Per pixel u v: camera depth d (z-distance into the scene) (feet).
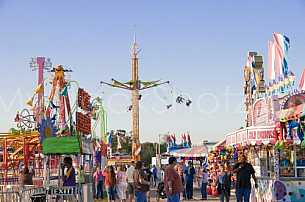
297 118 47.24
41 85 89.25
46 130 70.49
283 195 47.93
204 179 83.82
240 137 61.16
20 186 54.03
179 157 141.38
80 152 52.60
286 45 62.08
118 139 176.76
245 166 51.90
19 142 93.15
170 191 47.73
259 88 82.48
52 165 67.36
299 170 51.01
